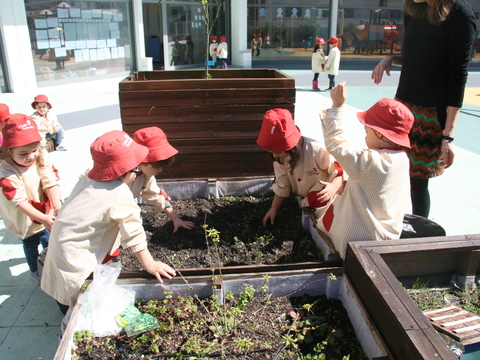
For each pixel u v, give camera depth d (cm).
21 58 1192
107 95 1164
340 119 240
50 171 305
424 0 299
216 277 243
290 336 212
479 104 1018
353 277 236
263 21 1966
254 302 249
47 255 240
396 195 247
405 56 330
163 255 298
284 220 350
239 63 1788
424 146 329
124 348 215
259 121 382
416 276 260
